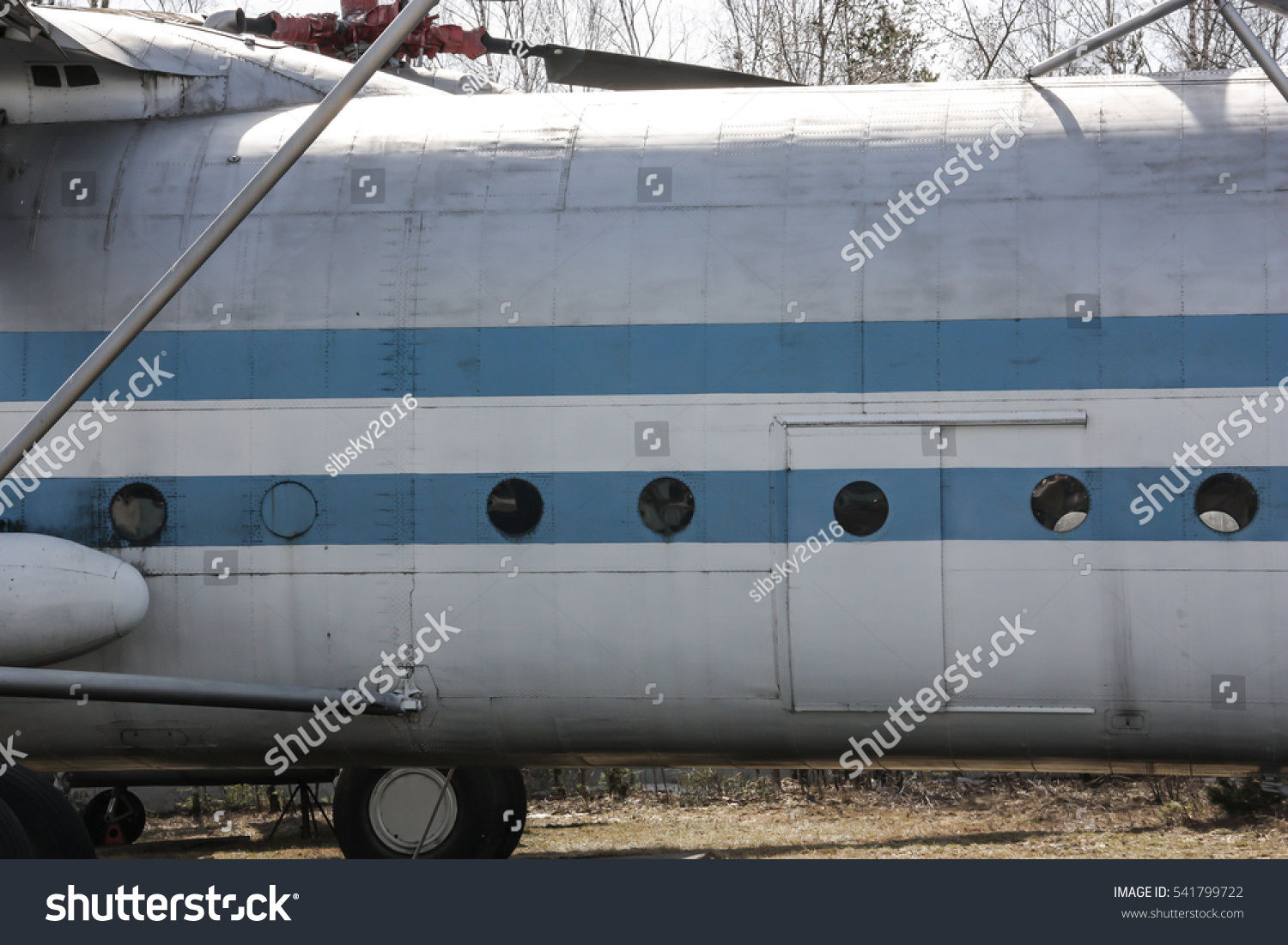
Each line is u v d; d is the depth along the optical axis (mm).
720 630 12406
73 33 13852
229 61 14344
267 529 12852
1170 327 12070
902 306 12344
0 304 13219
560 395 12609
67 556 12523
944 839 20969
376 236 13047
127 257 13242
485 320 12758
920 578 12172
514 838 15859
